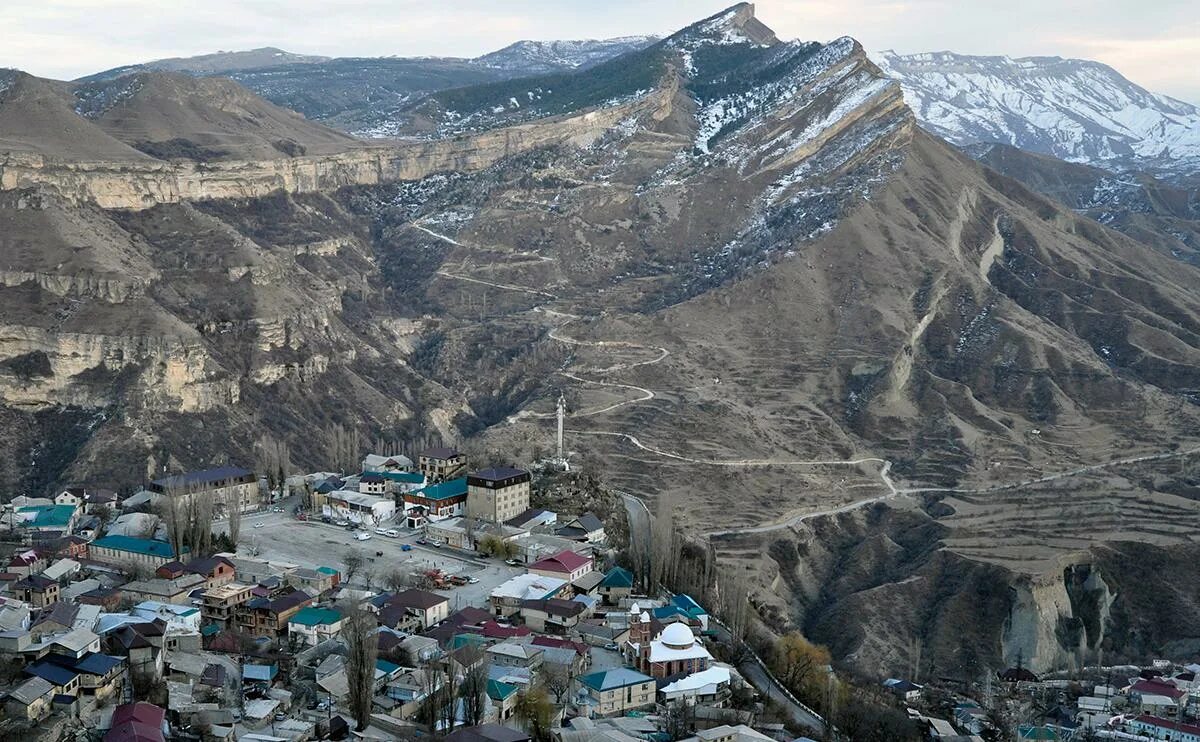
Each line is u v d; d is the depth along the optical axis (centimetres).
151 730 18800
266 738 19412
